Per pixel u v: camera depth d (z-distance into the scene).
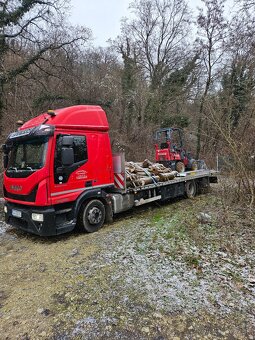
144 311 2.97
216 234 5.34
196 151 18.12
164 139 13.09
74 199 5.51
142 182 7.28
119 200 6.66
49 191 5.05
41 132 4.98
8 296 3.42
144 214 7.39
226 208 6.68
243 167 6.79
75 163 5.54
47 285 3.64
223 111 8.70
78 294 3.36
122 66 22.92
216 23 17.92
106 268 4.02
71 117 5.53
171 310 2.97
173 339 2.56
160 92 22.97
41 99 15.46
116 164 6.66
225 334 2.61
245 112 8.08
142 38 24.36
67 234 5.85
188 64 22.97
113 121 20.02
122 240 5.21
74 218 5.50
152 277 3.70
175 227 5.86
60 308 3.09
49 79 17.19
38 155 5.15
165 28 24.22
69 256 4.59
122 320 2.84
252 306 3.01
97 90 18.72
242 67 12.23
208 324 2.75
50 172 5.07
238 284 3.45
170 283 3.53
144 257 4.36
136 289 3.41
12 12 13.45
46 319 2.91
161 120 21.89
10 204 5.84
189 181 9.67
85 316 2.92
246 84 9.45
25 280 3.83
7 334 2.70
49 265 4.28
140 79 22.72
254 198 7.04
